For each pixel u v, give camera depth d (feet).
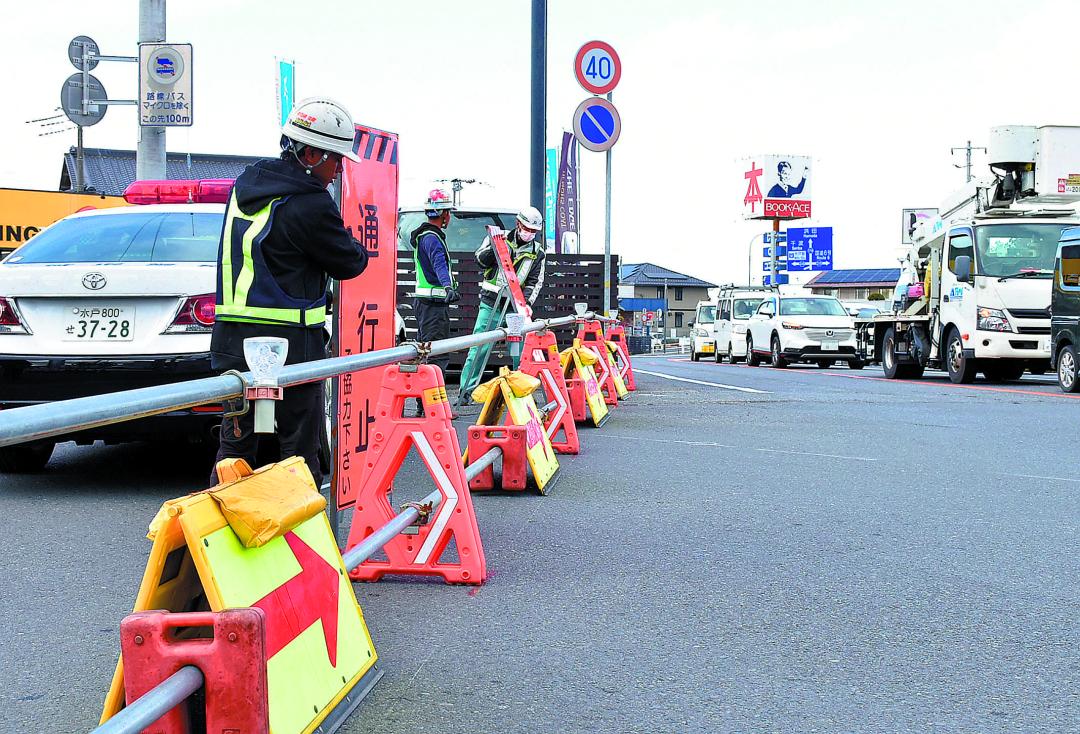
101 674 11.35
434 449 15.33
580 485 23.48
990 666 11.69
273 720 8.32
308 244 14.21
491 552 17.10
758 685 11.09
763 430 34.14
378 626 13.14
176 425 19.62
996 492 22.58
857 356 95.55
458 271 48.88
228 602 7.80
